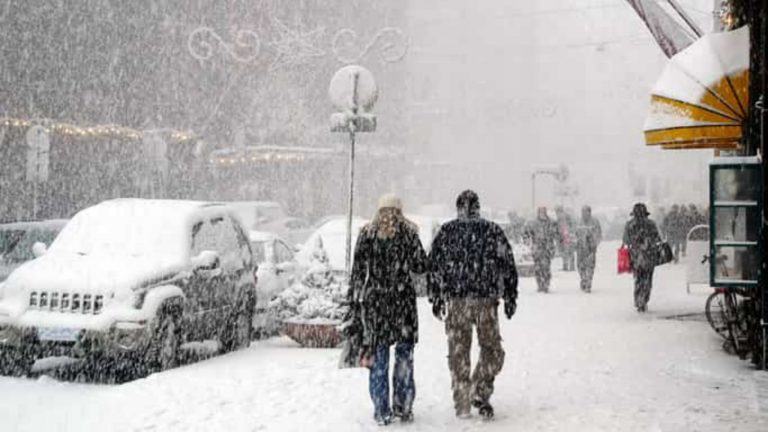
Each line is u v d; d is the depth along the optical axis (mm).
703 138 21031
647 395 16719
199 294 21016
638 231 30438
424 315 29188
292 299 22719
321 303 22516
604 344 22938
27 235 35844
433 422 14602
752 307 20062
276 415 14969
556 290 39688
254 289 23625
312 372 18547
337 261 31250
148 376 18547
